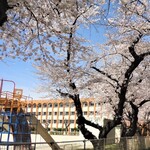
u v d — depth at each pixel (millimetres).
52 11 7730
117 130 28734
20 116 14266
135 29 13422
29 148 10562
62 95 14672
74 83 14336
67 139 29203
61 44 9547
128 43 14156
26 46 9281
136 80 16109
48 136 15969
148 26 13344
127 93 16781
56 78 14156
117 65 15984
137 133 27328
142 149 19062
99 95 18734
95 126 14094
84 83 15102
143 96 17297
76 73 13891
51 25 8156
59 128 58781
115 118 13336
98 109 28438
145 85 17453
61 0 7438
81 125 13969
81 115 14062
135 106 16484
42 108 64188
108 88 17391
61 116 61875
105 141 11867
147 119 27656
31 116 15125
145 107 25234
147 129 29922
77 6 8141
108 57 16094
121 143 14234
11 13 7551
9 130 13492
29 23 8352
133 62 13312
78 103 14180
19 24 8133
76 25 11406
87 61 13977
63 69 13500
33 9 7391
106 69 16062
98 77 15289
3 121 13766
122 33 14078
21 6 7098
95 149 10523
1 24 4383
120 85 14000
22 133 13898
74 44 10789
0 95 14789
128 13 13039
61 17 8328
